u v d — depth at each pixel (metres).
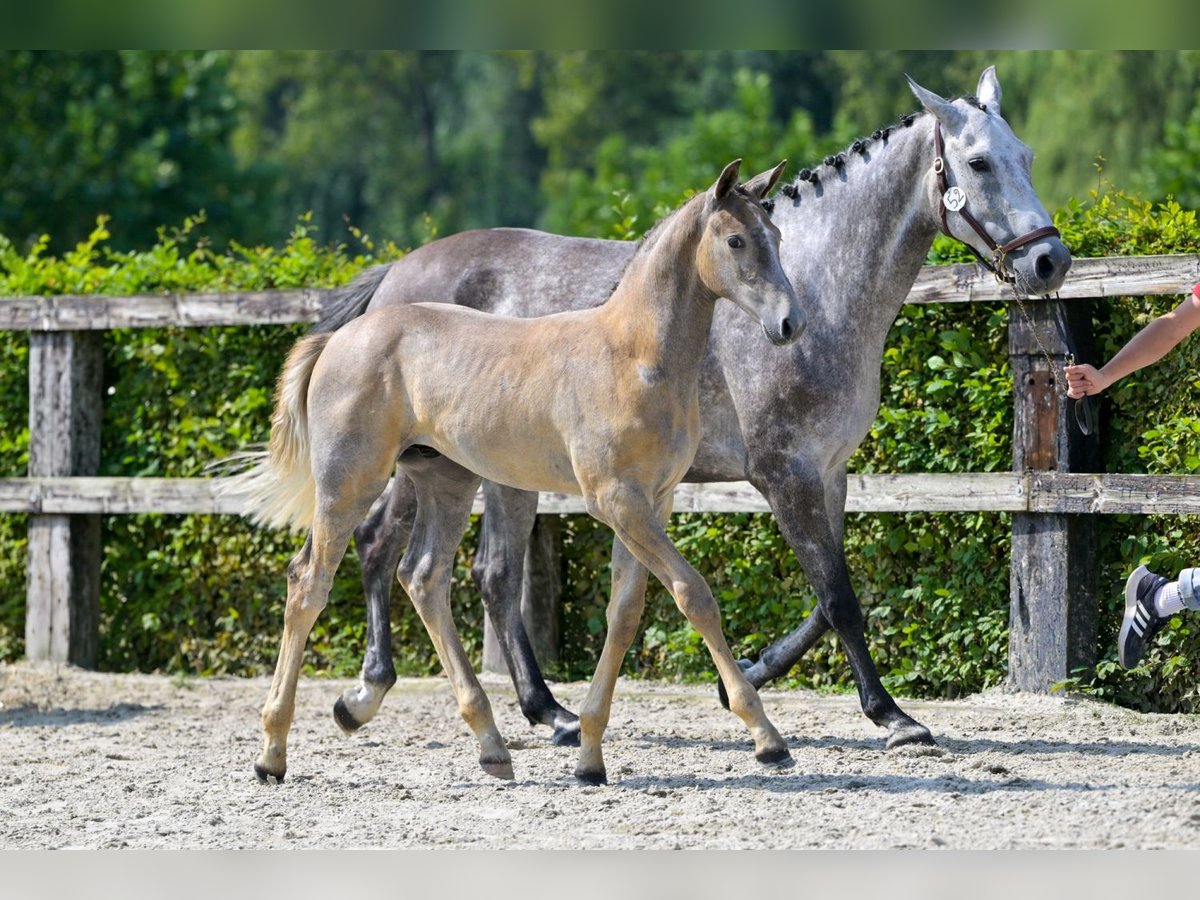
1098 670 11.36
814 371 9.84
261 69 72.44
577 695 12.55
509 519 11.15
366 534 11.10
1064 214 11.78
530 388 8.58
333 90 73.38
